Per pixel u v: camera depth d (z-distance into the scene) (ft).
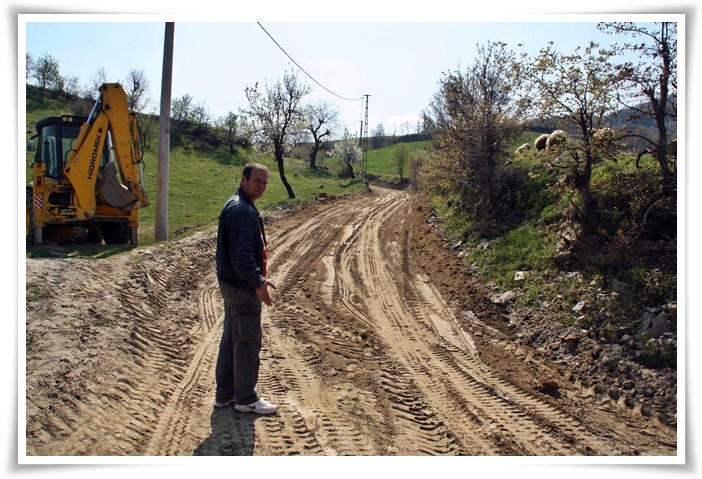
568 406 16.61
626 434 14.90
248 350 13.62
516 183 35.83
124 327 19.38
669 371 17.22
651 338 18.56
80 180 31.81
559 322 22.16
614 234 23.65
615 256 22.62
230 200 13.16
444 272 33.09
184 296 26.03
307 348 20.30
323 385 16.85
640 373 17.65
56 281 21.12
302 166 163.73
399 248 41.73
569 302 22.79
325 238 46.24
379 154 221.66
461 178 43.45
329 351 20.12
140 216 58.49
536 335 22.34
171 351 18.90
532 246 29.12
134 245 34.27
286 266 35.32
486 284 29.04
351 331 22.84
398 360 19.66
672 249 21.02
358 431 13.78
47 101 121.70
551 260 26.37
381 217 60.18
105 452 11.74
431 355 20.38
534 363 20.03
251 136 84.28
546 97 25.59
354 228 51.85
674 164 23.16
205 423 13.43
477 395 16.87
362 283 31.32
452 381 17.92
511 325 23.89
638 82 22.36
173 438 12.60
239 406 14.03
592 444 14.11
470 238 37.37
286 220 56.85
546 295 24.49
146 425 13.21
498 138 39.50
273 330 22.24
